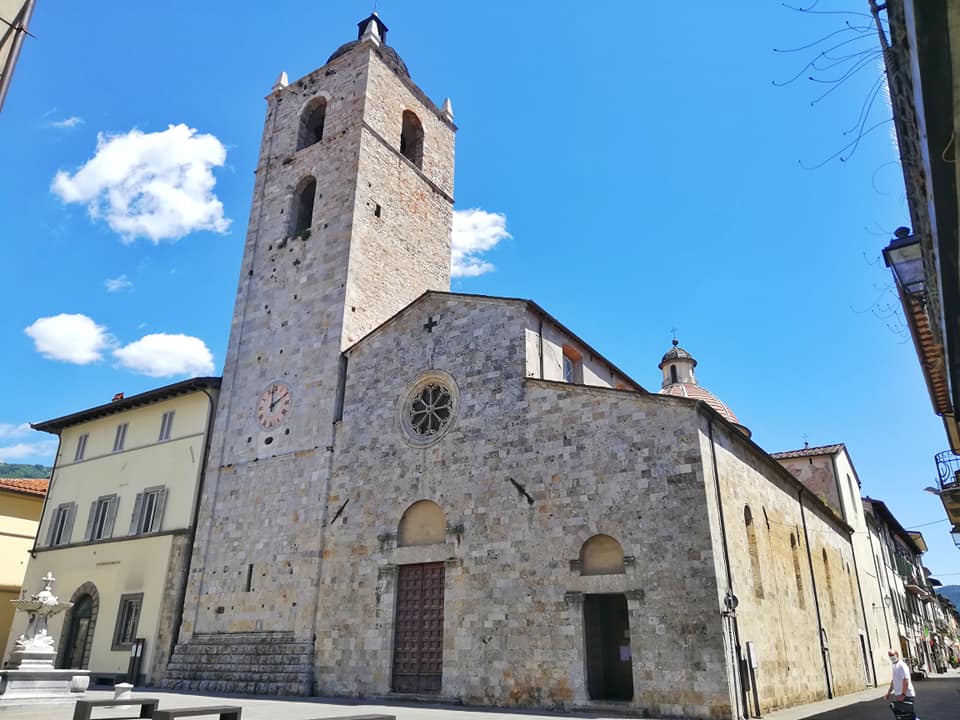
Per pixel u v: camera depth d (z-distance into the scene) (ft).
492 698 78.13
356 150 125.49
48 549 134.62
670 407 78.84
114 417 138.82
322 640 93.20
